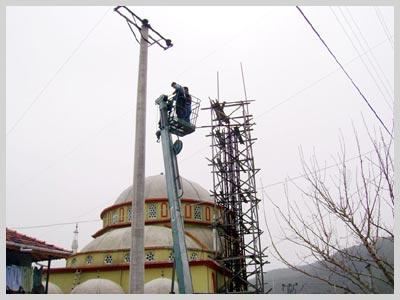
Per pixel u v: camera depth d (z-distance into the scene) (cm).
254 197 3170
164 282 2564
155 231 3209
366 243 614
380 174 685
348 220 656
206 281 2697
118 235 3222
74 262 3166
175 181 1363
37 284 1914
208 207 3747
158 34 1412
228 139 3381
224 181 3297
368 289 590
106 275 2909
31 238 1889
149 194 3678
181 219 1310
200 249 3097
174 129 1456
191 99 1504
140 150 1151
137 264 1018
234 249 3125
